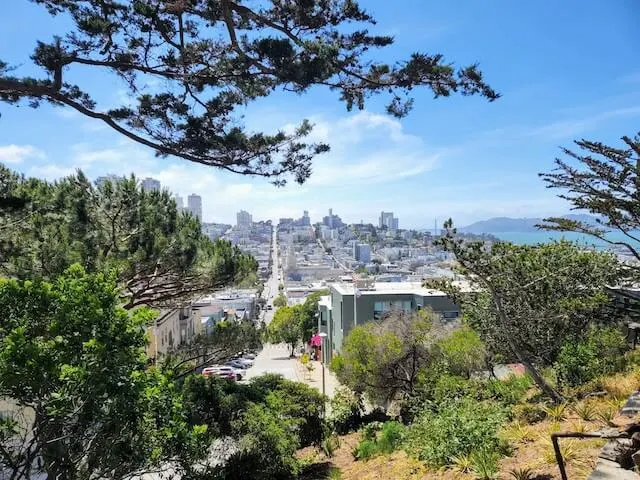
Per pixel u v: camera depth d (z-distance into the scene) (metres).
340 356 21.19
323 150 10.36
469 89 8.70
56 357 6.03
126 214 10.97
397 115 9.60
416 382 18.06
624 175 5.54
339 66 8.97
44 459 6.41
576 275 10.32
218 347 15.88
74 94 9.19
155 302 14.46
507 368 19.83
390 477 7.95
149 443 7.03
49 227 10.20
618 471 4.57
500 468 6.24
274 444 12.45
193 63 9.25
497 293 10.62
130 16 8.83
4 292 6.30
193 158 9.83
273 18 8.98
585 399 8.41
